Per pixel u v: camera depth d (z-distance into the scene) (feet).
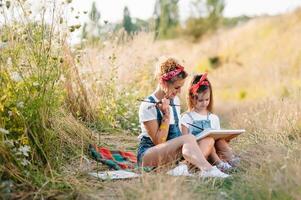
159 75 20.77
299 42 71.31
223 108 44.91
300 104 29.86
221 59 80.53
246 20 94.99
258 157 19.97
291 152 19.98
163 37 97.81
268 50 75.10
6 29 20.22
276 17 84.64
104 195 17.42
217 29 98.48
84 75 27.84
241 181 18.03
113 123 27.99
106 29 35.22
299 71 59.36
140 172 20.03
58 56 21.17
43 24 20.75
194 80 22.56
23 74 19.69
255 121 28.30
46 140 19.12
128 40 37.37
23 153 17.58
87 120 27.09
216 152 21.42
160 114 20.48
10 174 17.33
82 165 20.53
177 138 19.88
